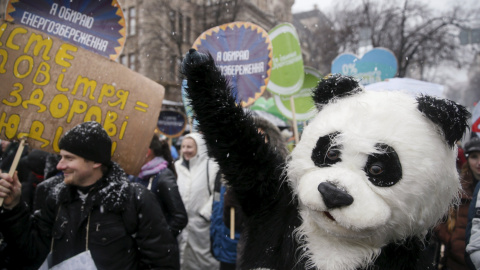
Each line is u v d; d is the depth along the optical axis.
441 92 2.91
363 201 1.17
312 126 1.43
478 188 2.16
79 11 2.51
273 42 3.98
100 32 2.55
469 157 3.06
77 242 2.05
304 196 1.27
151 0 20.50
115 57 2.55
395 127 1.24
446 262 2.86
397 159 1.21
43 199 2.45
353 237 1.26
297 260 1.42
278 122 9.52
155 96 2.40
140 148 2.36
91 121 2.13
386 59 6.00
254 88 3.27
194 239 3.88
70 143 1.99
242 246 1.69
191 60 1.56
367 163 1.23
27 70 2.16
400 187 1.20
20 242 2.10
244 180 1.52
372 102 1.35
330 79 1.50
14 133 2.12
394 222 1.24
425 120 1.29
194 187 3.90
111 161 2.19
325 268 1.33
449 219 2.73
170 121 8.68
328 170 1.27
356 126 1.27
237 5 20.38
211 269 3.86
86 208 2.04
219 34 3.35
